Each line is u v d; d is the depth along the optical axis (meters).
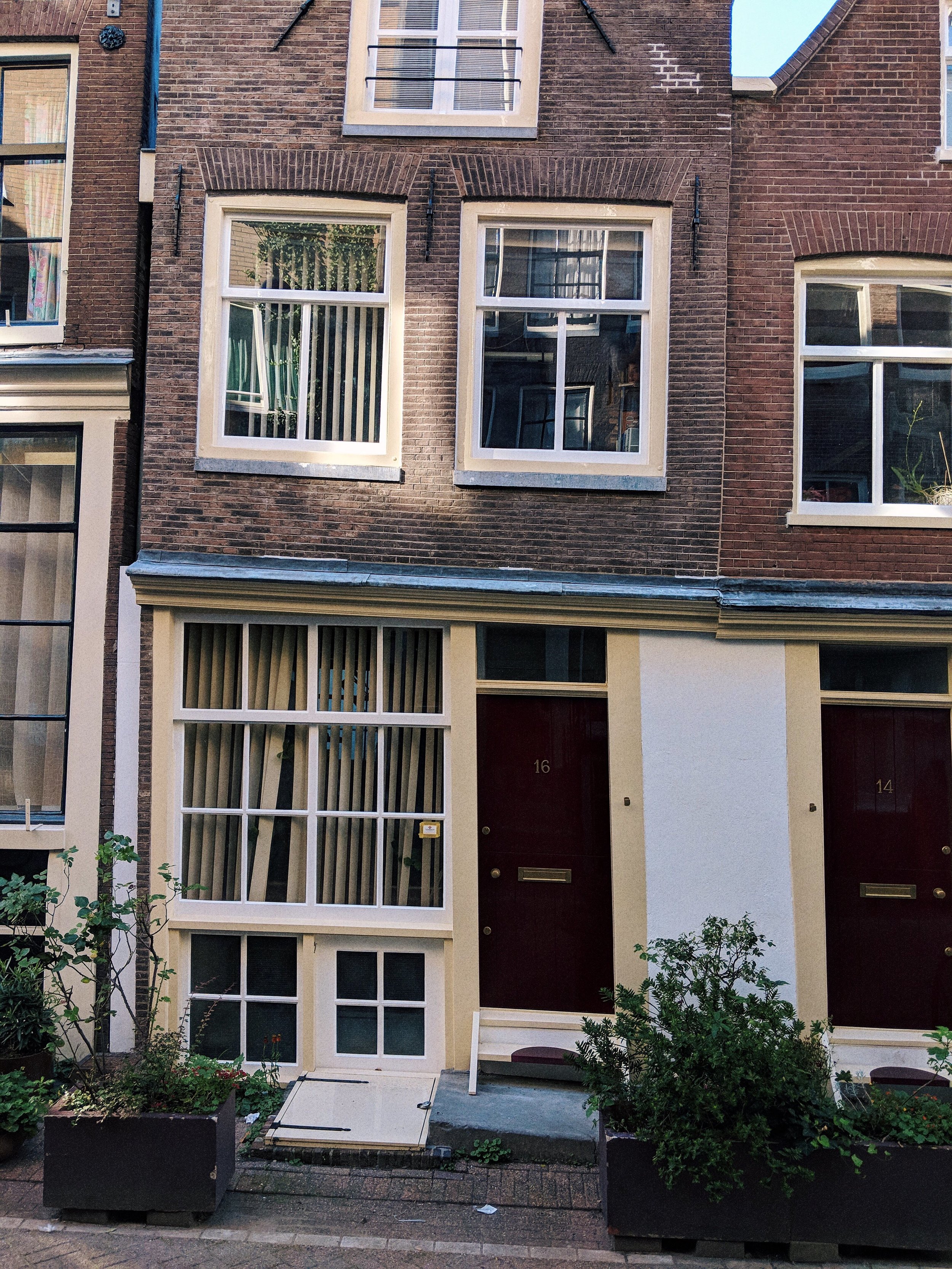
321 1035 7.42
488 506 7.57
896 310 7.79
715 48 7.70
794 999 7.21
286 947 7.54
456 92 7.86
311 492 7.57
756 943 6.25
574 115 7.70
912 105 7.74
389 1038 7.44
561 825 7.55
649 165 7.63
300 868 7.59
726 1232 5.20
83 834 7.70
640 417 7.71
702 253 7.60
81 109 8.09
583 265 7.77
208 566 7.45
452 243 7.64
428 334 7.63
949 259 7.69
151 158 7.97
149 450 7.59
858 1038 7.27
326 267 7.81
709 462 7.52
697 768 7.41
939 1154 5.16
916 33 7.79
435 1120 6.41
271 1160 6.14
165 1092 5.61
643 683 7.46
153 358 7.64
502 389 7.76
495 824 7.57
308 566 7.52
